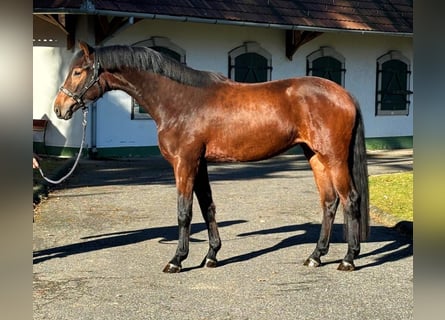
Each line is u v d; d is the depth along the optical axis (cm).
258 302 622
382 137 2169
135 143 1783
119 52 713
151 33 1775
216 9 1783
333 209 746
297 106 712
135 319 577
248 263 758
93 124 1709
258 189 1281
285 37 1984
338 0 2058
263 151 718
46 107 1759
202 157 722
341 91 717
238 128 711
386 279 695
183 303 619
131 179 1384
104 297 635
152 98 717
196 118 711
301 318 580
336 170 711
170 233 904
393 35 2070
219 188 1290
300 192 1248
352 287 668
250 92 723
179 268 720
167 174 1459
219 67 1888
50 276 705
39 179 1302
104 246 834
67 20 1678
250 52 1931
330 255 793
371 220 999
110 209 1067
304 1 1989
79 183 1324
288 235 898
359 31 1992
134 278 698
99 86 716
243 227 947
